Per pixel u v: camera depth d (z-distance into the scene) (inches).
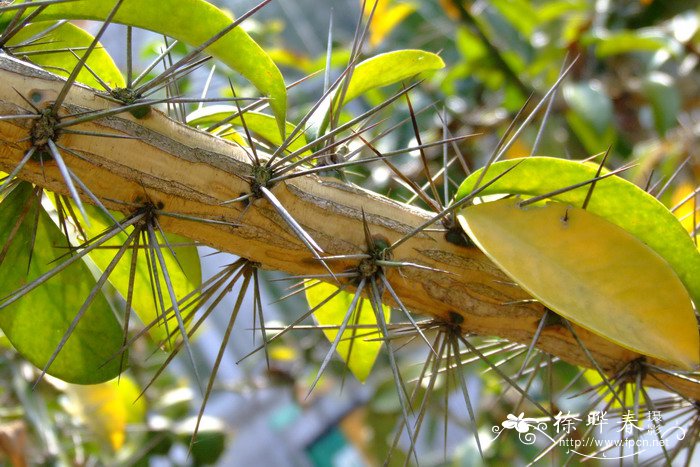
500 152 24.3
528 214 23.8
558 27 49.0
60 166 21.2
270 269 23.5
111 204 22.5
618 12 53.9
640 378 24.8
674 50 45.3
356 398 66.8
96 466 40.9
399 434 23.8
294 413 70.6
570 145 47.1
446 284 23.8
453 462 43.4
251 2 55.4
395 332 25.2
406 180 24.2
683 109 51.6
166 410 43.9
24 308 24.6
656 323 23.5
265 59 23.6
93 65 25.4
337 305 26.9
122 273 25.9
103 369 24.9
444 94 48.8
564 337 24.5
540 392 41.1
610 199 24.0
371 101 47.4
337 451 69.2
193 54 22.5
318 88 53.5
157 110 22.4
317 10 68.4
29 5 21.7
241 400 72.7
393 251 23.5
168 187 22.3
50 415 39.9
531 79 48.3
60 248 24.1
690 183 42.3
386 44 54.9
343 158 24.2
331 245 23.2
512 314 24.1
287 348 51.8
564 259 23.7
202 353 64.9
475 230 23.5
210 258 59.0
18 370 36.5
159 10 23.0
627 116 51.4
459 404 53.5
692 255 24.3
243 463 71.1
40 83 21.7
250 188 22.6
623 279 23.7
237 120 26.0
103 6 22.9
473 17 46.4
